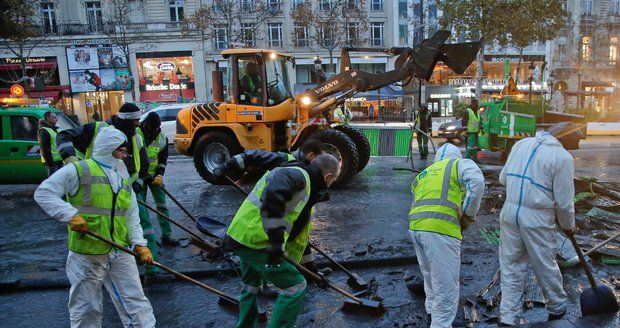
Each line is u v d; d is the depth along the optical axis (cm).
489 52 3797
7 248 634
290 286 341
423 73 973
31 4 2856
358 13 3628
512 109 1357
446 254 365
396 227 684
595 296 381
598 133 2475
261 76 970
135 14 3622
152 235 515
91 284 346
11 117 970
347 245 604
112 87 3450
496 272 511
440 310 368
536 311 430
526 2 2178
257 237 330
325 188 343
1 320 432
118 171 361
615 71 4003
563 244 563
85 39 3391
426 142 1395
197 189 998
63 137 434
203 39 3341
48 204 319
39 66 3375
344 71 1020
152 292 488
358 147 1066
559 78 3891
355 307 432
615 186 816
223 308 450
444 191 373
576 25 3934
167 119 1897
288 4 3866
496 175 995
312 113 1012
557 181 362
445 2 2303
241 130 983
